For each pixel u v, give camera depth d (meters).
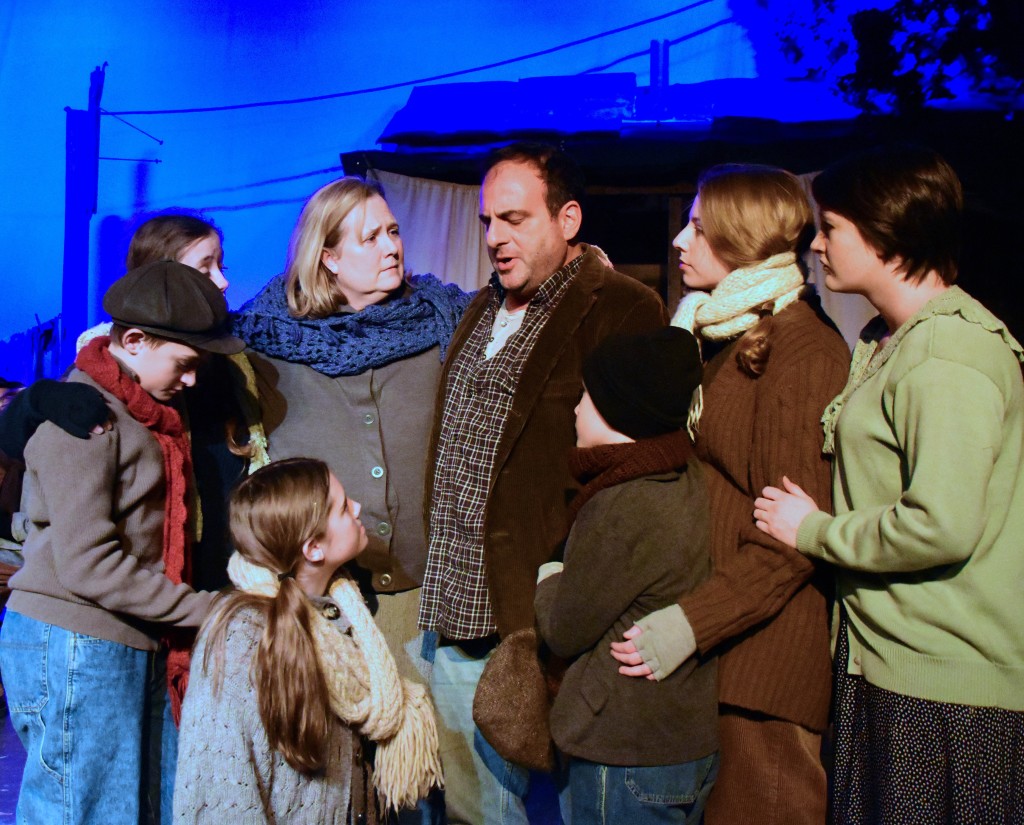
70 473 1.97
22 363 13.02
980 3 6.40
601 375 1.86
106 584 1.99
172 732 2.29
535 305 2.29
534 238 2.24
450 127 6.89
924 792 1.69
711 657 1.91
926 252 1.77
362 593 2.52
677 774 1.83
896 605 1.73
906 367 1.69
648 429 1.84
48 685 2.04
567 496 2.24
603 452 1.84
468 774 2.40
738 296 1.96
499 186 2.25
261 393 2.53
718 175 2.04
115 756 2.09
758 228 1.95
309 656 1.79
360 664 1.93
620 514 1.81
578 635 1.84
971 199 6.20
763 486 1.93
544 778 2.89
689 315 2.10
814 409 1.88
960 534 1.58
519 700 2.06
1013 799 1.65
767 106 7.18
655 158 6.35
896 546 1.63
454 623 2.27
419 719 2.05
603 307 2.26
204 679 1.78
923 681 1.69
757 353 1.92
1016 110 6.32
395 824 2.22
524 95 6.97
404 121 7.02
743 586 1.82
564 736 1.87
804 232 2.02
